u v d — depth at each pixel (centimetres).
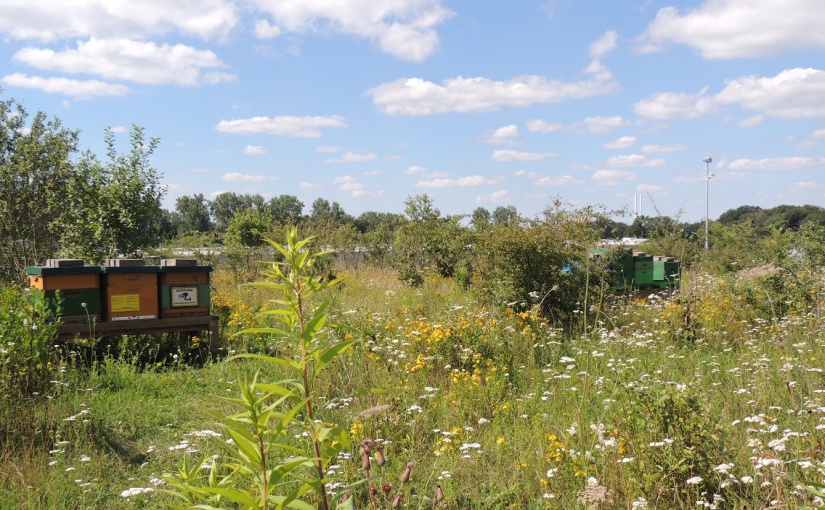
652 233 1597
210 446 525
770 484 401
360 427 512
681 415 443
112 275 871
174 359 905
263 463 193
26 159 1495
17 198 1487
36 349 683
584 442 513
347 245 2514
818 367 701
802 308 1055
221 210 7194
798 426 508
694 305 1049
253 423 194
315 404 594
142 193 1335
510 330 883
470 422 597
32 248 1510
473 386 662
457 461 483
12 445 531
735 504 388
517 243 1093
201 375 821
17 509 434
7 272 1491
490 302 1138
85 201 1311
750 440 455
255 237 2869
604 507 405
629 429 474
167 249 2041
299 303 212
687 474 421
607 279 1187
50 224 1414
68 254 1304
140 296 893
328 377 684
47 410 615
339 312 989
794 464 440
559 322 1052
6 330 671
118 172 1312
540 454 486
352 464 467
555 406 616
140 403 684
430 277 1850
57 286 827
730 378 692
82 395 692
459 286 1525
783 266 1148
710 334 931
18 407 605
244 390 196
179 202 7031
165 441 587
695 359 802
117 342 930
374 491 332
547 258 1097
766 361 709
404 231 2086
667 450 422
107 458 538
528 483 445
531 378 747
